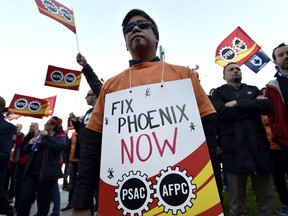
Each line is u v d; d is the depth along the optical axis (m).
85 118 3.68
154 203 1.29
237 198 3.15
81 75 4.99
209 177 1.28
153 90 1.50
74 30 3.44
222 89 3.53
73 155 6.09
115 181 1.38
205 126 1.51
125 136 1.44
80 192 1.54
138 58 1.76
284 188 3.70
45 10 3.32
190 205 1.25
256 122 3.22
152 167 1.34
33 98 6.22
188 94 1.45
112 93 1.57
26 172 4.57
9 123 4.30
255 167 3.00
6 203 4.77
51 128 4.87
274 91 3.22
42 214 4.52
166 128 1.40
